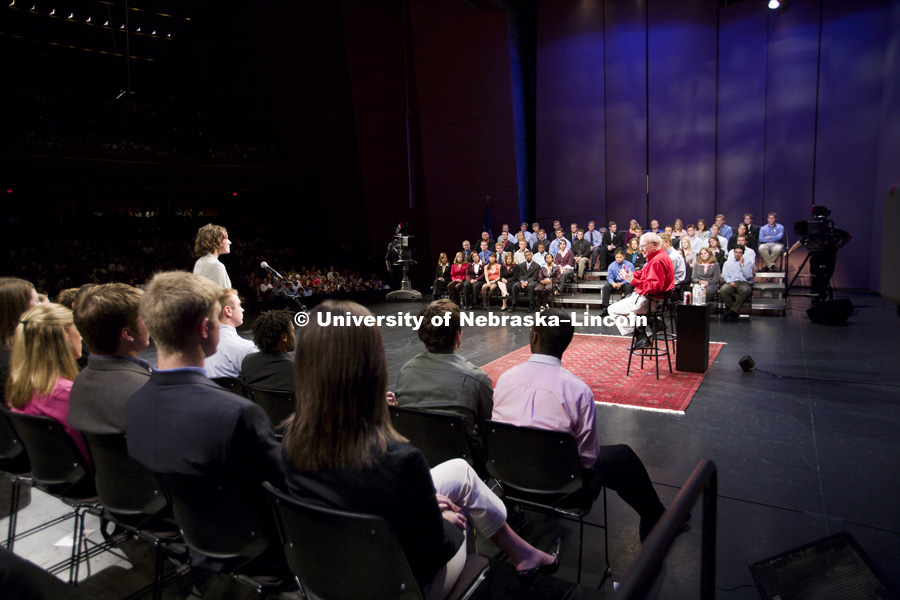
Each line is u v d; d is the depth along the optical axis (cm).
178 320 153
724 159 1240
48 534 263
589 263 1177
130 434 161
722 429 405
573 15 1373
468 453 238
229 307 327
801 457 351
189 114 2264
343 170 1756
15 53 2084
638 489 249
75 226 1875
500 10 1387
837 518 275
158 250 1811
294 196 2023
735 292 863
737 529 268
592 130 1385
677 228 1105
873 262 1069
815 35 1112
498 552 248
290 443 127
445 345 251
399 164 1636
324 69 1634
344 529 126
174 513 171
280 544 166
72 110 1978
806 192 1151
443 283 1254
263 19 1656
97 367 192
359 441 122
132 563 235
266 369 275
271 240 2014
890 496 296
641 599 82
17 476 239
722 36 1216
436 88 1500
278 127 1845
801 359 598
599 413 449
